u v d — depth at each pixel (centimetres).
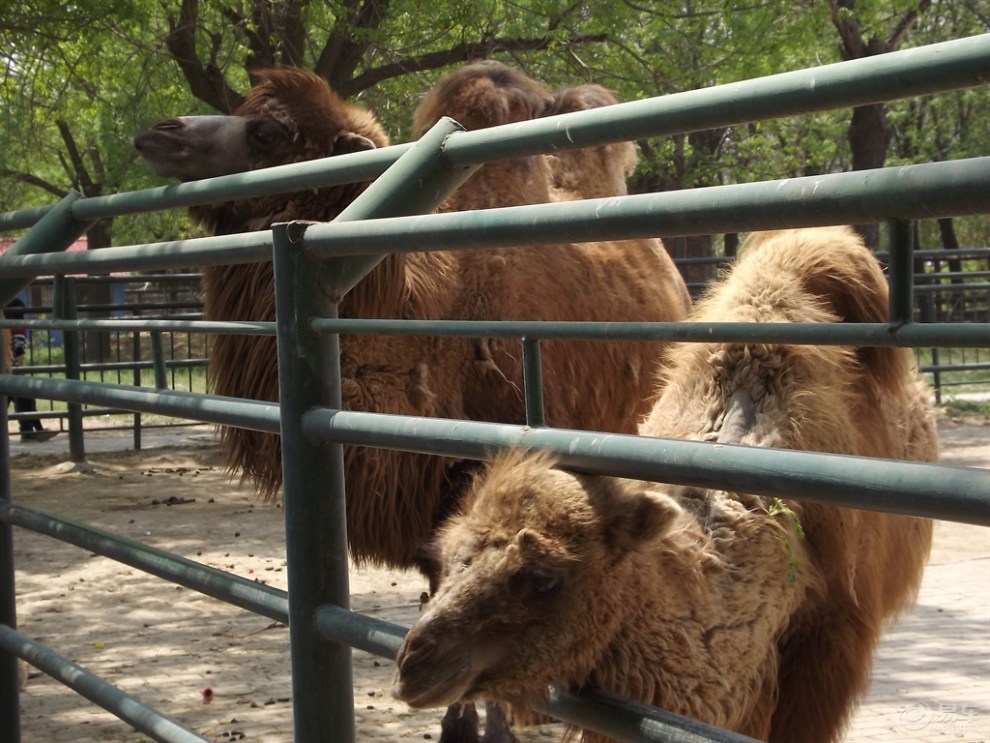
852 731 491
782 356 367
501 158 256
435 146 268
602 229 203
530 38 1418
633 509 267
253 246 289
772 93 183
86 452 1449
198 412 313
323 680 275
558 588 264
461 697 262
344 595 279
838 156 2977
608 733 233
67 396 376
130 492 1165
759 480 184
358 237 254
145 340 1759
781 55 1419
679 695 293
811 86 178
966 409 1627
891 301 177
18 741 446
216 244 306
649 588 288
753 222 183
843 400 380
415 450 248
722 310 396
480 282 520
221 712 547
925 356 1875
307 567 273
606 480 276
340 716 277
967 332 168
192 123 535
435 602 263
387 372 489
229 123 536
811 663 358
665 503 267
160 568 331
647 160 2153
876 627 391
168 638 677
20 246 415
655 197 196
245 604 297
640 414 574
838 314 399
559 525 266
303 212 519
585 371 543
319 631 271
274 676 604
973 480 157
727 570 317
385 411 485
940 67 161
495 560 263
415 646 251
